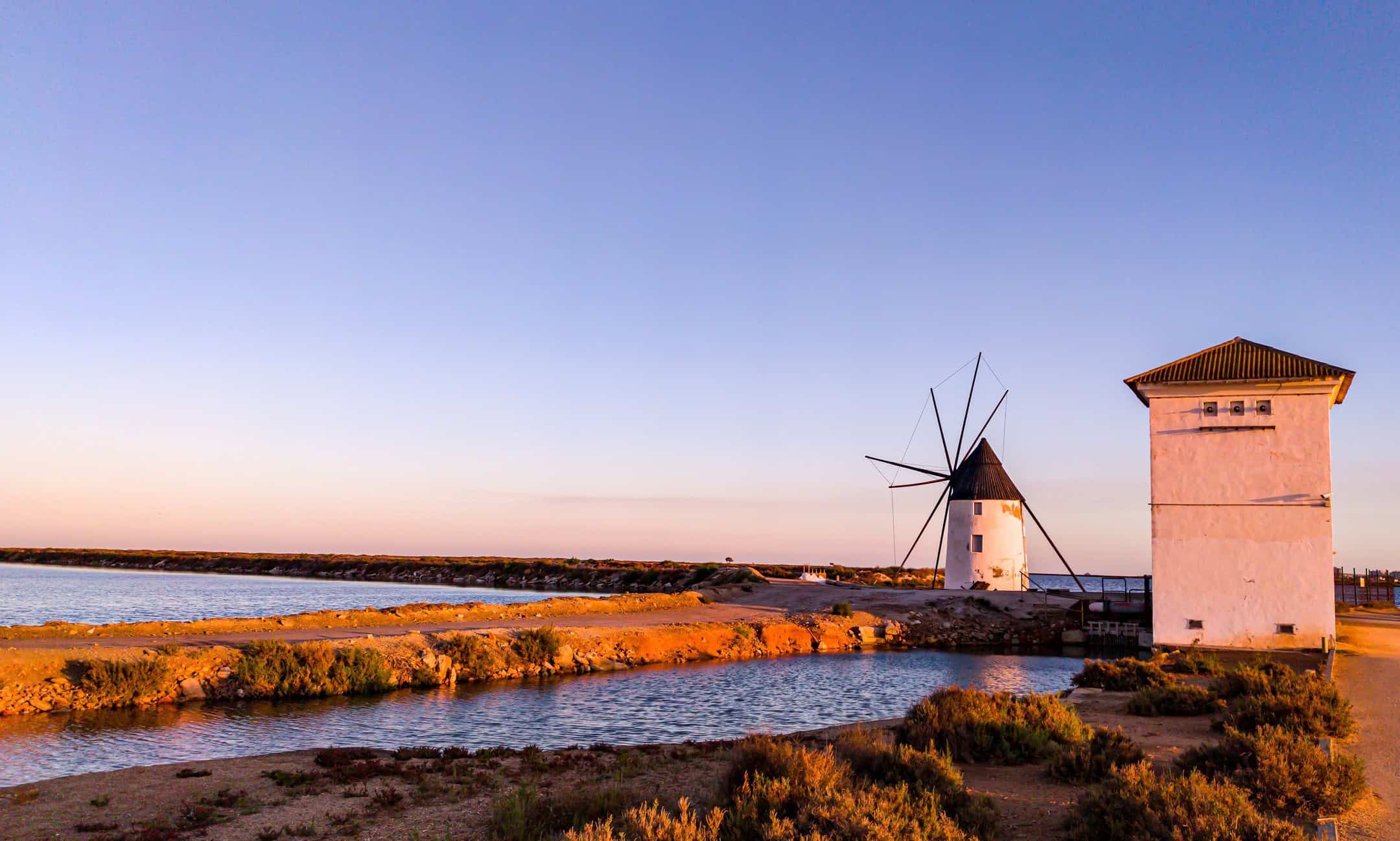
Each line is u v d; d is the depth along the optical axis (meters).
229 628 42.53
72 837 13.88
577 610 59.12
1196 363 39.78
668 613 61.62
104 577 137.25
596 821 12.92
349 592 108.56
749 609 66.94
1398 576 92.31
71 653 31.34
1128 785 11.60
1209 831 9.83
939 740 17.47
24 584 109.25
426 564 166.00
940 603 69.31
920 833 10.76
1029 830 12.22
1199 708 21.92
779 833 10.52
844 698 35.47
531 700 33.44
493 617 53.81
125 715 28.31
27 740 24.39
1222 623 37.25
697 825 11.39
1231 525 37.81
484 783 17.23
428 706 31.64
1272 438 37.72
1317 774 12.67
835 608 64.25
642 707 32.50
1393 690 25.14
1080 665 48.31
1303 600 36.47
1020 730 17.47
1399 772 15.05
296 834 13.80
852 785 13.20
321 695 33.34
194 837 13.80
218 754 23.55
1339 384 37.88
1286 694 19.70
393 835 13.73
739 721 29.91
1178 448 38.88
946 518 80.00
